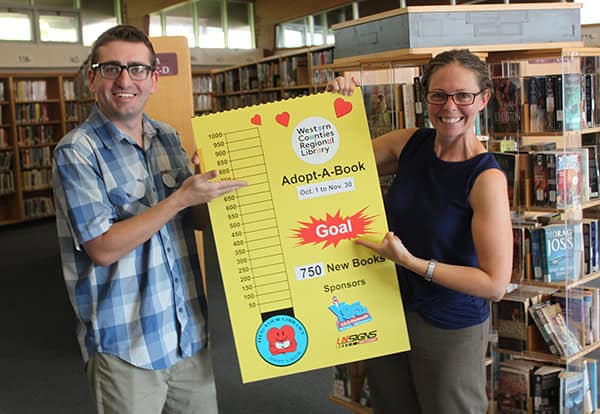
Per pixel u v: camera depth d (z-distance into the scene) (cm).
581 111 275
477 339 185
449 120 176
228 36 1440
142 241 163
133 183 175
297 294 184
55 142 1105
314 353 185
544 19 258
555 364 286
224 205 180
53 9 1147
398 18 241
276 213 182
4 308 557
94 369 176
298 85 972
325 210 183
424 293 187
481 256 174
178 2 1133
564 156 263
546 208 269
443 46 241
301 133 182
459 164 180
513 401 284
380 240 184
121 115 172
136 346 173
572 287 277
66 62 1130
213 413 194
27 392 369
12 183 1043
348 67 296
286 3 1344
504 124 283
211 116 180
